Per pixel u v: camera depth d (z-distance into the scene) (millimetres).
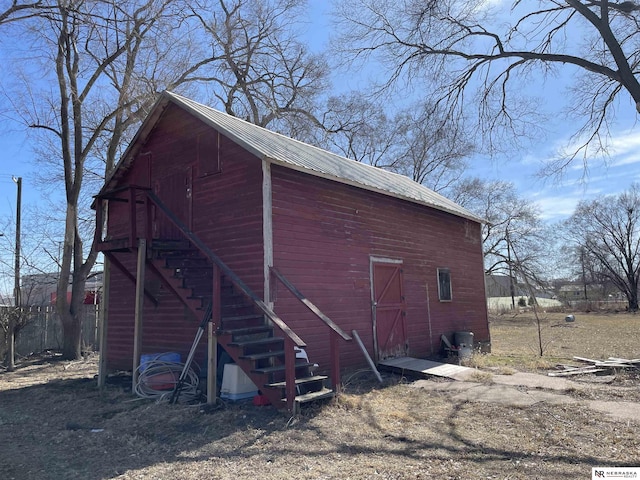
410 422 6930
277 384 7504
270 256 9141
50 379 12422
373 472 5043
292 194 9906
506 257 40062
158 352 11375
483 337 17391
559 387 9289
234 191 9922
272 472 5145
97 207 10625
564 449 5684
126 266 12672
